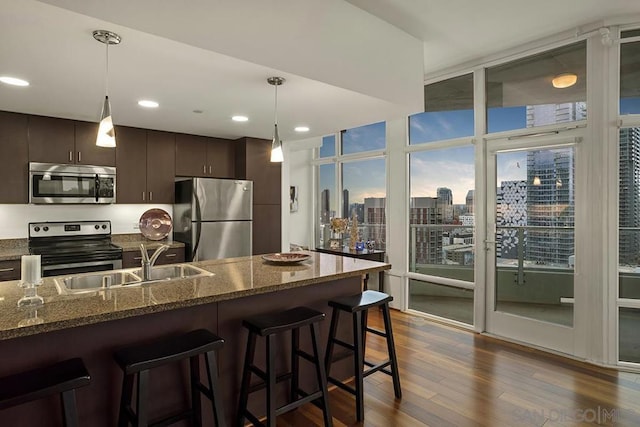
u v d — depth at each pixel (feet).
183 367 6.74
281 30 7.48
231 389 7.40
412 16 9.46
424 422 7.57
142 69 7.77
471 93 13.01
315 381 8.84
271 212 16.88
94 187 13.42
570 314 10.82
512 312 12.04
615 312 10.01
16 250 12.25
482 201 12.58
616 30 9.84
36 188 12.30
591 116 10.22
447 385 9.08
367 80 9.16
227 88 8.96
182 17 6.39
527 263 11.70
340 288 9.38
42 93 9.58
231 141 16.67
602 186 10.05
